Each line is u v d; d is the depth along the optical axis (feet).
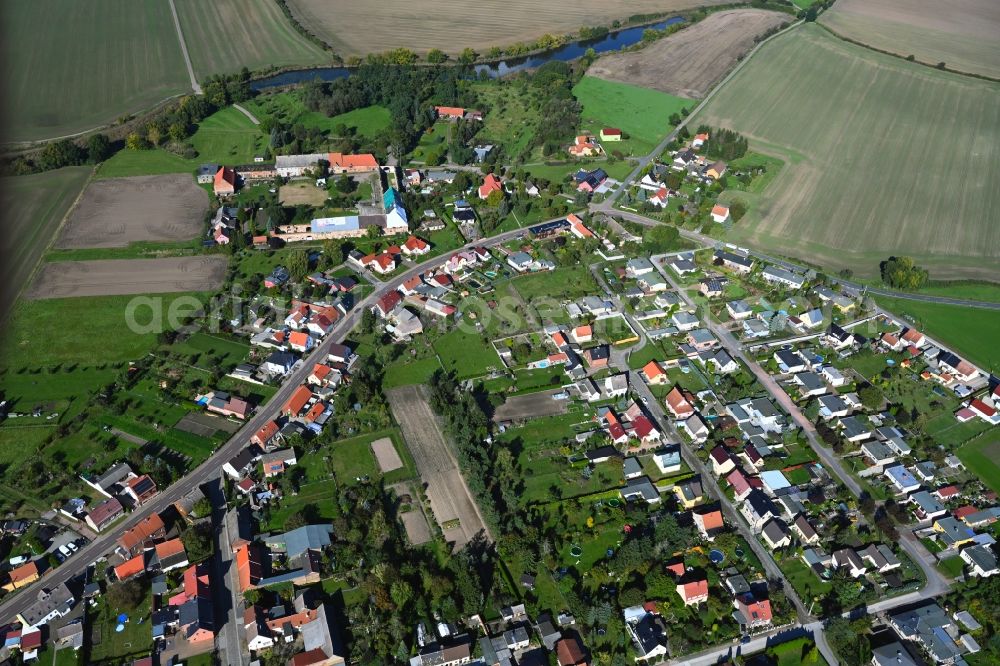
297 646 418.10
